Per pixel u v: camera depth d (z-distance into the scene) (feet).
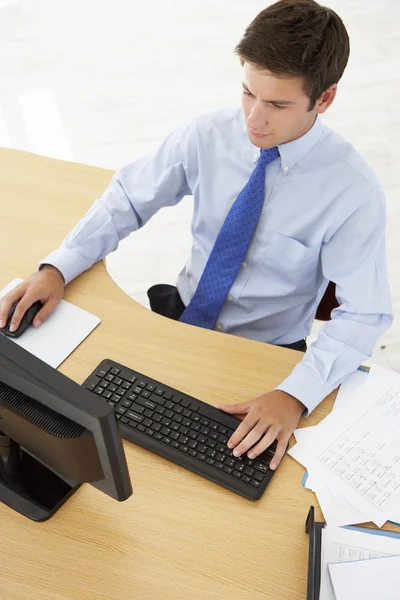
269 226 5.14
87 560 3.89
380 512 4.09
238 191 5.24
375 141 11.17
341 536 3.98
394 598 3.67
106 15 13.51
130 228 5.73
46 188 5.97
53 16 13.42
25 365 3.44
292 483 4.23
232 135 5.18
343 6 14.01
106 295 5.24
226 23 13.44
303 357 4.83
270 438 4.34
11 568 3.86
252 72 4.26
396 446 4.40
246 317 5.62
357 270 4.96
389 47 13.07
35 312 5.00
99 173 6.12
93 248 5.42
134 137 11.07
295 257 5.18
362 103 11.85
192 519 4.06
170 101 11.73
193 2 13.91
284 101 4.33
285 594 3.77
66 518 4.06
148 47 12.82
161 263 9.29
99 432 3.36
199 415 4.50
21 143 10.87
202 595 3.76
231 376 4.76
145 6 13.78
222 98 11.86
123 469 3.63
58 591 3.77
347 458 4.33
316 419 4.56
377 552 3.91
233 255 5.31
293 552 3.93
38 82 11.98
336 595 3.68
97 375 4.68
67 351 4.85
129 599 3.75
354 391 4.71
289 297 5.49
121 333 4.98
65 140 10.96
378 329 4.97
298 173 4.94
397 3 14.07
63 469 3.89
